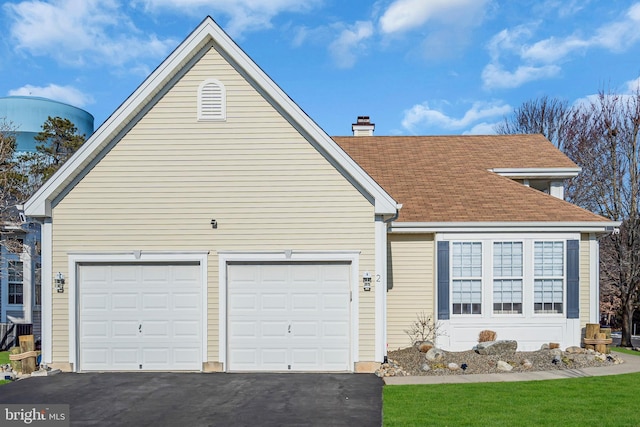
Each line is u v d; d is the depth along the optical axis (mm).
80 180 12062
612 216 23719
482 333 13836
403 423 7578
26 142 30797
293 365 11938
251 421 8055
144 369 11992
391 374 11367
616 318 34219
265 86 11852
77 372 11867
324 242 11922
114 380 11016
